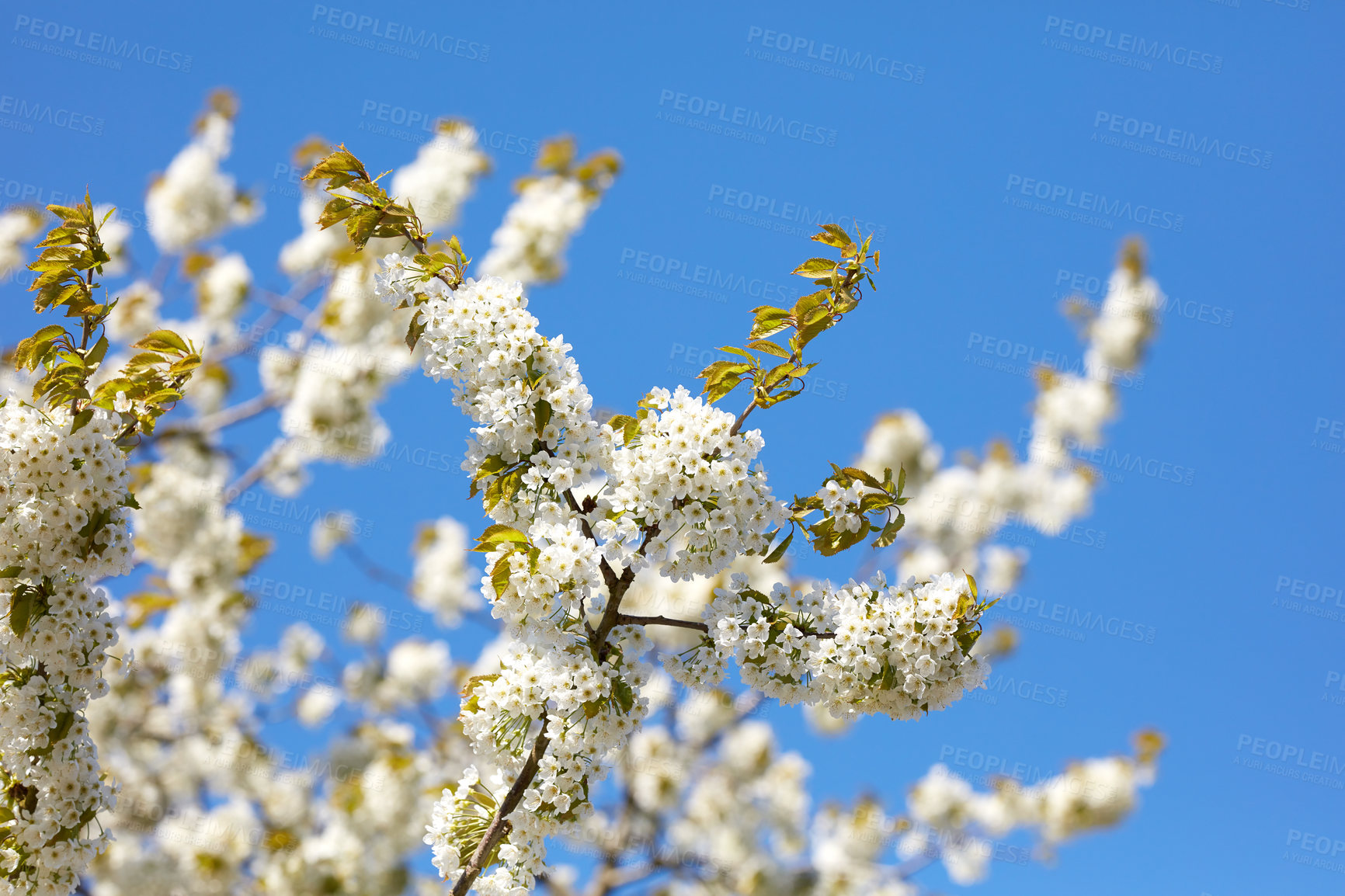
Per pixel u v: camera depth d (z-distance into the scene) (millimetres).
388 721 7570
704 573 2969
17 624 2855
